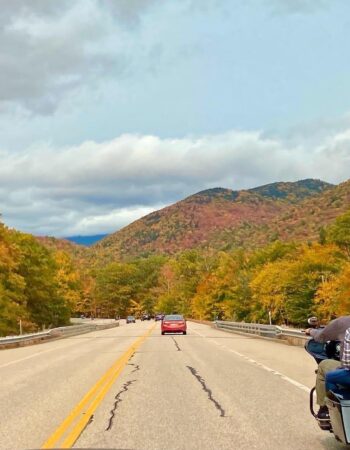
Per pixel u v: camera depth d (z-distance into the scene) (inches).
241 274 3516.2
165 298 6609.3
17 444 298.4
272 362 751.1
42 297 2930.6
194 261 6382.9
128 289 7696.9
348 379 255.0
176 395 465.1
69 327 1877.5
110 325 3201.3
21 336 1285.7
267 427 338.3
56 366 738.8
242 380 559.2
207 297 4153.5
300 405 414.0
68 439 308.0
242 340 1369.3
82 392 489.4
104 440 305.7
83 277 7116.1
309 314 2760.8
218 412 387.5
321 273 2733.8
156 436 315.3
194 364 731.4
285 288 2856.8
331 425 269.7
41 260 2970.0
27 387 530.9
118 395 467.8
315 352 300.5
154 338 1521.9
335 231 3073.3
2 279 2420.0
